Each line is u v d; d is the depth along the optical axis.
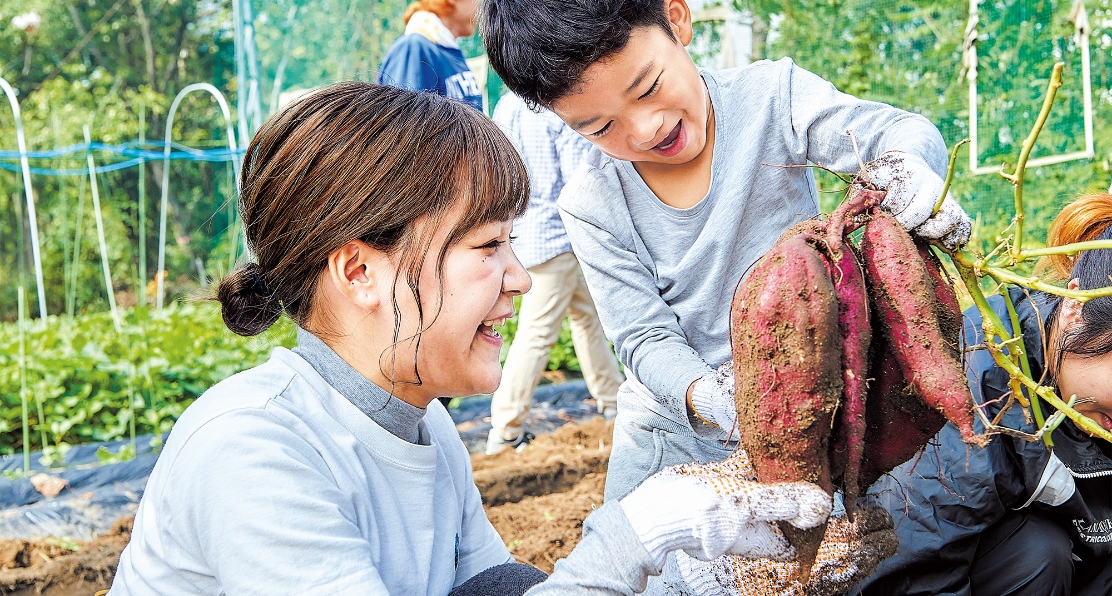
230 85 16.80
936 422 1.48
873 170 1.53
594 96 2.02
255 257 1.62
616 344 2.40
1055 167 5.71
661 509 1.38
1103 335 2.03
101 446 5.60
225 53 17.94
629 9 1.95
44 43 17.45
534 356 4.79
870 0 6.79
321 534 1.40
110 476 5.08
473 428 5.76
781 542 1.44
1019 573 2.37
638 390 2.46
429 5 4.62
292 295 1.58
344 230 1.47
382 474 1.61
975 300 1.56
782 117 2.30
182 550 1.48
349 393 1.59
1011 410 2.24
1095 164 5.62
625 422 2.51
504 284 1.59
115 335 7.34
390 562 1.59
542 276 4.64
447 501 1.78
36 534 4.28
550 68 1.99
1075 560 2.50
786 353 1.36
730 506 1.38
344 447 1.56
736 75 2.38
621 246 2.42
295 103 1.54
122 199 14.99
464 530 1.92
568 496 4.21
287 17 10.40
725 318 2.41
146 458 5.29
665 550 1.37
